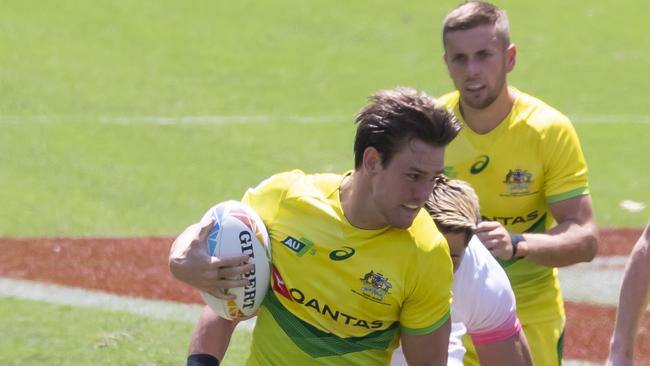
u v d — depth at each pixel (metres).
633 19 61.44
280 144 42.78
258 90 49.50
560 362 19.48
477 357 17.52
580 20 61.00
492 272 15.55
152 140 42.28
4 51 51.28
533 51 56.38
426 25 59.38
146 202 36.06
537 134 18.62
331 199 13.52
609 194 38.53
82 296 27.45
